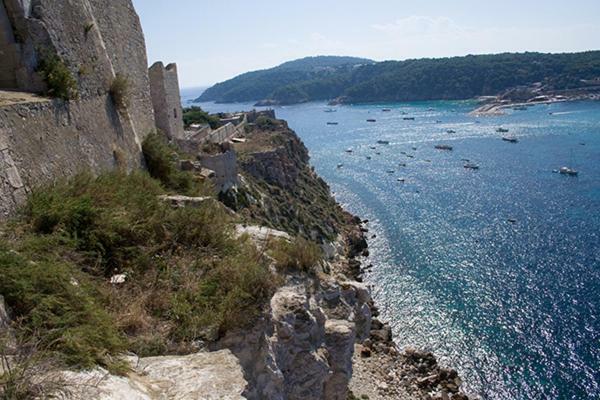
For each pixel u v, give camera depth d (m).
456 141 114.56
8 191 9.70
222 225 12.45
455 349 34.25
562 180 74.31
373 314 38.97
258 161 52.94
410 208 66.75
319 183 71.12
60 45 14.21
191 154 30.95
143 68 24.75
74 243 9.51
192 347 8.45
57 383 5.27
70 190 11.25
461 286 43.25
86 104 15.09
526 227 56.16
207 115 75.56
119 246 10.60
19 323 6.63
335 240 51.75
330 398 13.89
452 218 61.50
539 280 43.16
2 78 12.83
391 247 53.50
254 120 86.38
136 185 14.42
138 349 7.86
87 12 16.77
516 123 137.12
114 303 8.78
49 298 7.12
